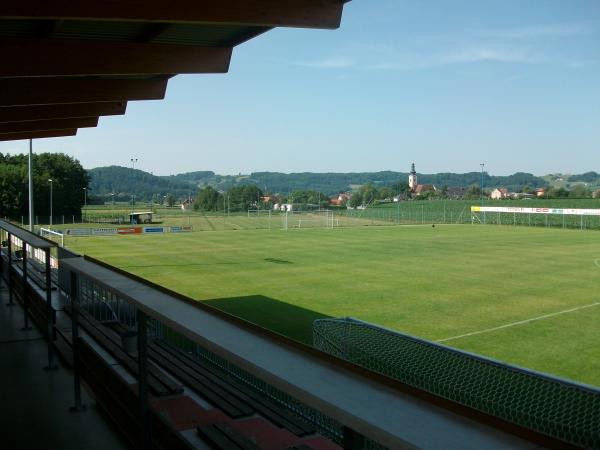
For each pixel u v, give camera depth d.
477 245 35.06
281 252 31.03
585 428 4.88
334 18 5.94
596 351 11.20
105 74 7.37
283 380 1.92
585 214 53.47
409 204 90.31
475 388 6.05
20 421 5.35
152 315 3.05
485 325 13.46
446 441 1.44
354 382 1.89
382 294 17.69
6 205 69.31
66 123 12.84
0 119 10.48
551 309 15.32
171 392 4.69
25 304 8.83
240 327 2.66
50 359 6.89
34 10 4.97
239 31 6.90
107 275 4.14
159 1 5.28
